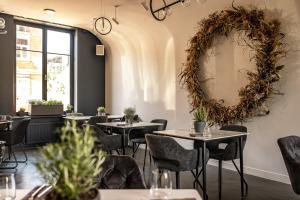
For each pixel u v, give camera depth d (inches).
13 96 287.0
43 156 45.9
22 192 64.0
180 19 240.7
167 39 263.0
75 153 44.7
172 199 58.8
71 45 335.6
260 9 186.2
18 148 283.9
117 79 334.6
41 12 269.6
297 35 168.7
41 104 298.2
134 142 207.8
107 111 350.0
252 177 188.1
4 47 278.2
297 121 169.5
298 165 114.3
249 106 186.4
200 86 226.8
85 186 46.1
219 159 148.9
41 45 313.9
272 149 182.4
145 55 291.6
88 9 257.1
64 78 331.9
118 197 60.3
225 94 211.3
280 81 176.6
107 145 176.9
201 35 219.1
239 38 200.1
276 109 179.9
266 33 176.7
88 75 338.3
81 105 332.8
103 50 334.3
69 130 47.1
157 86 277.4
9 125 235.8
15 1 241.1
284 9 174.4
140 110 299.7
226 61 209.8
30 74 307.4
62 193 44.6
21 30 300.0
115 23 285.4
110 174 80.7
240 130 165.0
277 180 179.5
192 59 226.8
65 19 290.7
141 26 277.3
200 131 145.9
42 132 301.4
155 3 228.1
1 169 203.9
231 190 161.9
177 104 254.4
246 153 197.3
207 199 140.5
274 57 173.5
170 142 126.4
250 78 188.7
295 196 151.5
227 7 205.3
